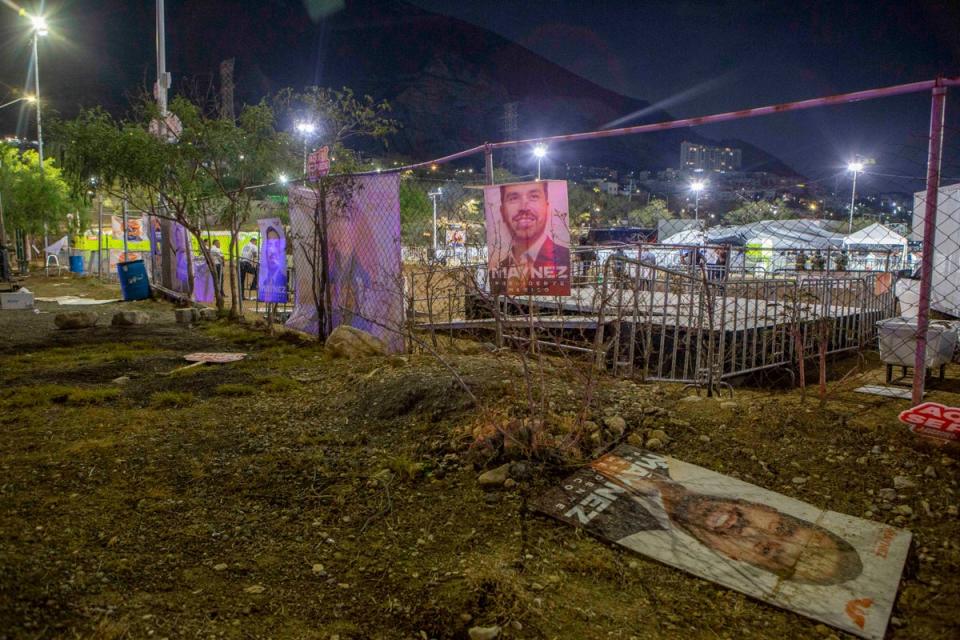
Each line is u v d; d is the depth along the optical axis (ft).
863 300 28.04
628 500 11.35
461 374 17.93
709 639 8.11
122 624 7.88
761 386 20.33
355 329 25.48
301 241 31.22
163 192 38.09
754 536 10.28
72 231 89.76
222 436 15.21
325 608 8.56
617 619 8.48
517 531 10.62
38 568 8.98
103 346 28.78
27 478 12.35
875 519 10.75
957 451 12.23
